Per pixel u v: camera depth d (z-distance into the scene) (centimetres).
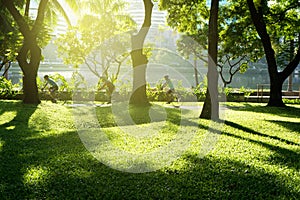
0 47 1819
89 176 425
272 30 1895
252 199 364
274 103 1641
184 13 1580
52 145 620
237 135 745
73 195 365
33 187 386
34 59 1395
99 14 2253
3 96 1794
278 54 3041
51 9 2162
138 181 410
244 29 1952
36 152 557
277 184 409
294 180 426
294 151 602
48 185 392
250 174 443
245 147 613
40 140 669
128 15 2208
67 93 1711
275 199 362
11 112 1070
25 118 962
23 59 1387
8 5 1355
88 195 367
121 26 2122
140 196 364
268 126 908
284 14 1792
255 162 507
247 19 1870
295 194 380
